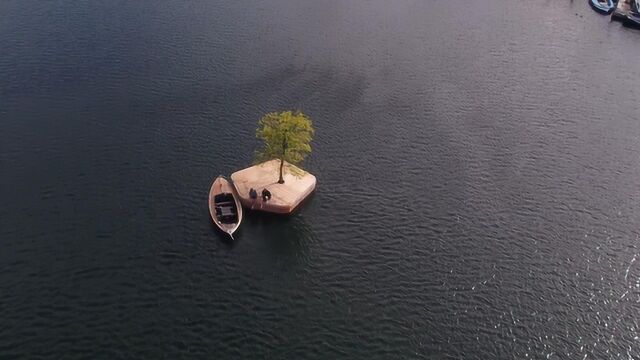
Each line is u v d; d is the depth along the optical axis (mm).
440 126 127188
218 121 124188
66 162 110875
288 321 84938
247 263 93250
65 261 91688
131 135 118562
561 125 130125
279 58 148500
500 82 144625
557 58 156750
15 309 84000
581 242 100625
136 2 171750
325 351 81125
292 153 104562
